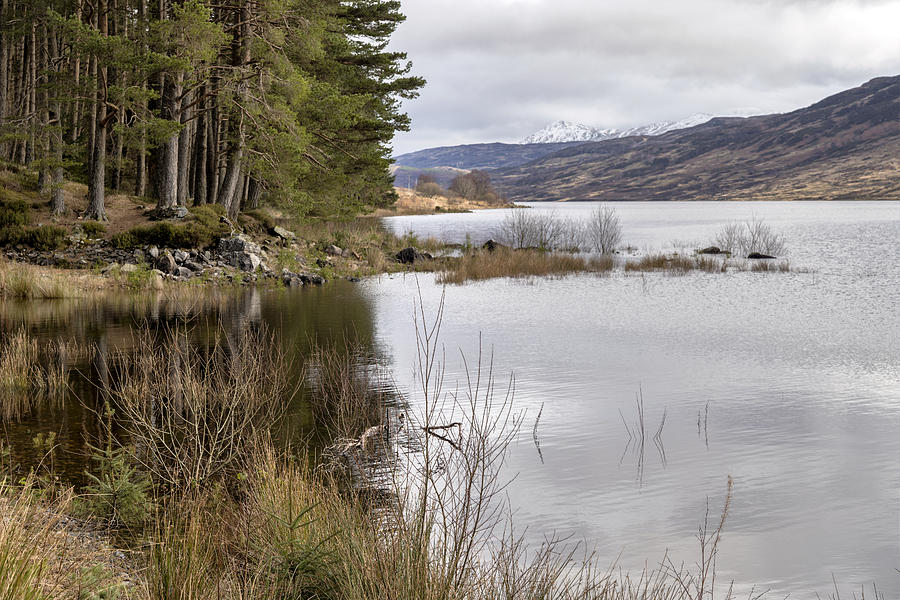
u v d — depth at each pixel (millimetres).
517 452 9953
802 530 7613
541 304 25703
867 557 6996
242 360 13266
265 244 36656
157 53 29766
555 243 51250
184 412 10352
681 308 24922
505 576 4926
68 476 8109
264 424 10094
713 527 7672
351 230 47125
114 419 10516
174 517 5906
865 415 12062
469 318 22516
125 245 31844
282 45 34812
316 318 21578
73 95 33688
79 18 32688
